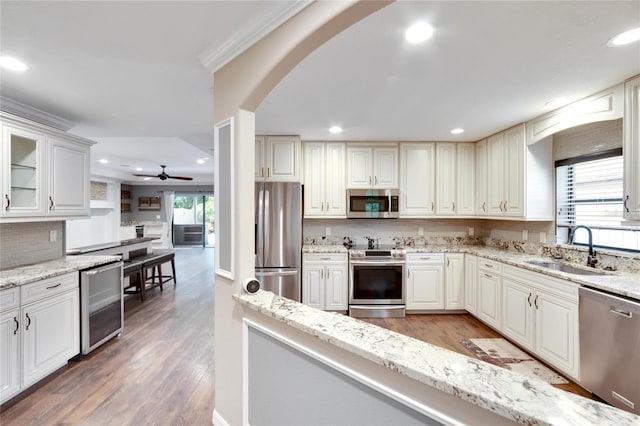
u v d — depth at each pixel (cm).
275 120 319
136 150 546
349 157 414
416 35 162
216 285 189
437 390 92
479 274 358
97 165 736
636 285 202
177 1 136
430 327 355
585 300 216
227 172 179
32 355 222
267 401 153
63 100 255
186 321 372
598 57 185
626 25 153
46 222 298
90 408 206
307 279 390
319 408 128
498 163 363
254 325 157
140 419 196
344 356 118
